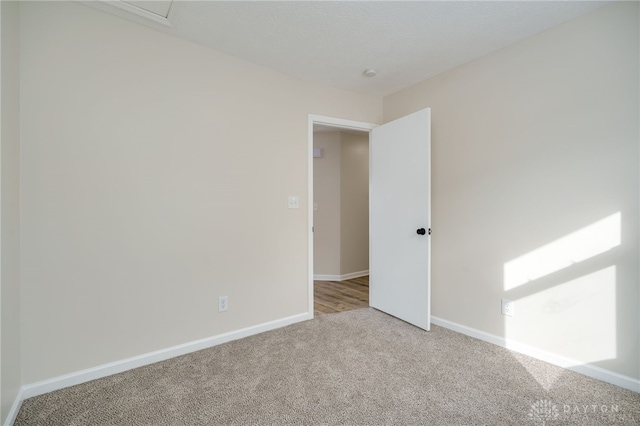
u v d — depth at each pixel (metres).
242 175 2.37
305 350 2.16
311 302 2.81
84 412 1.49
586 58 1.80
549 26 1.93
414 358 2.04
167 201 2.02
